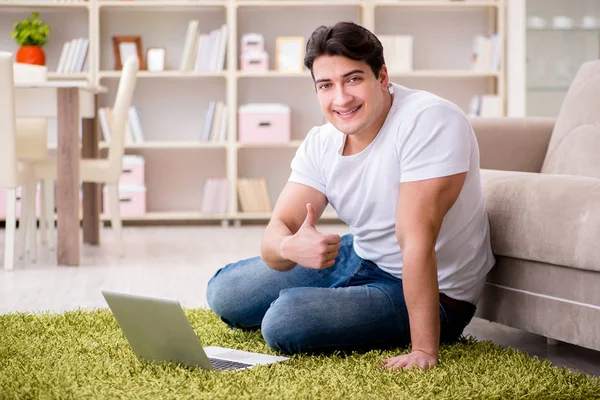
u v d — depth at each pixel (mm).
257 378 1832
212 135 6438
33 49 6234
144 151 6711
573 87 2930
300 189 2213
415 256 1941
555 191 2135
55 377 1850
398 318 2107
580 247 2033
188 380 1822
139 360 2021
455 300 2199
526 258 2209
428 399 1670
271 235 2127
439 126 1979
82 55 6289
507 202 2262
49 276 3902
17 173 4098
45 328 2432
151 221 6625
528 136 3023
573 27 6312
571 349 2377
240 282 2375
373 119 1988
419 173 1964
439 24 6805
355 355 2068
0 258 4555
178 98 6727
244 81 6730
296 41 6480
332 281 2320
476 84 6836
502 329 2660
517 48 6344
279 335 2072
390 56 6484
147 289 3527
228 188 6387
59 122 4238
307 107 6781
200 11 6672
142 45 6645
